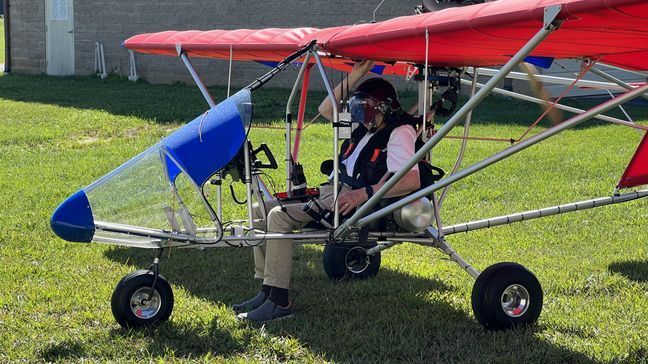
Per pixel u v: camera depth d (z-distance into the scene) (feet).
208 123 15.66
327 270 19.34
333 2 55.47
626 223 24.31
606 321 16.22
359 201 15.89
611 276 19.17
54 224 14.88
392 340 14.99
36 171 31.48
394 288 18.48
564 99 49.52
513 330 15.60
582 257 20.98
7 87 59.21
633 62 17.95
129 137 39.70
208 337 15.12
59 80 63.98
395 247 22.22
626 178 18.26
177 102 50.85
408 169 15.12
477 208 26.16
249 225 15.88
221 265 20.26
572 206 17.78
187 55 20.67
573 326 15.89
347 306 17.07
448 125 14.43
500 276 15.60
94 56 65.77
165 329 15.43
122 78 63.62
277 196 17.08
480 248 21.91
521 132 39.65
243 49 18.81
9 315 16.43
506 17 12.74
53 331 15.53
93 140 39.06
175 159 15.38
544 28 12.19
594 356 14.32
